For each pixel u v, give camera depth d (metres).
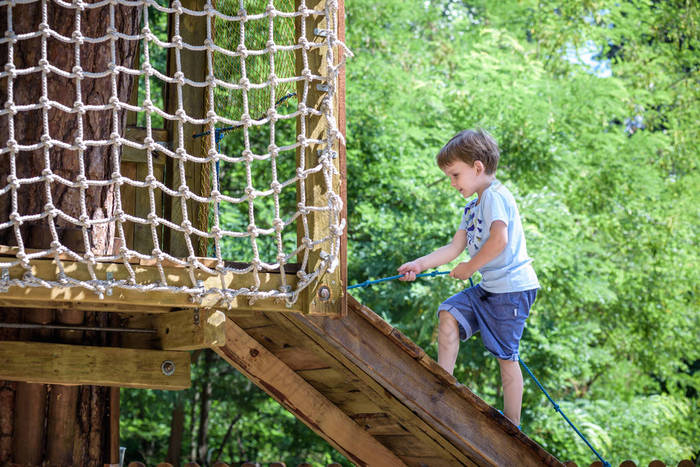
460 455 4.20
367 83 11.03
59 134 3.35
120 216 2.86
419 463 4.69
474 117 10.70
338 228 3.17
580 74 11.62
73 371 3.73
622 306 12.16
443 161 4.14
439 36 12.22
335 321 3.49
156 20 10.73
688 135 13.08
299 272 3.13
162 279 2.93
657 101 13.43
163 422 13.90
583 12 12.37
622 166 11.66
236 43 4.28
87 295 2.91
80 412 4.32
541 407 11.12
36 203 3.30
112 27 2.87
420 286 9.80
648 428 12.25
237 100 4.23
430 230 10.30
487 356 10.47
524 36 12.76
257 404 12.09
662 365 13.04
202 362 11.77
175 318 3.70
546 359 10.74
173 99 4.41
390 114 10.98
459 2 12.82
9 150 2.76
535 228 9.95
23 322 3.91
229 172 11.66
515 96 10.45
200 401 13.65
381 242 10.31
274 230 3.05
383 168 10.87
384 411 4.24
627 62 13.23
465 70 10.85
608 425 11.83
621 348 12.75
